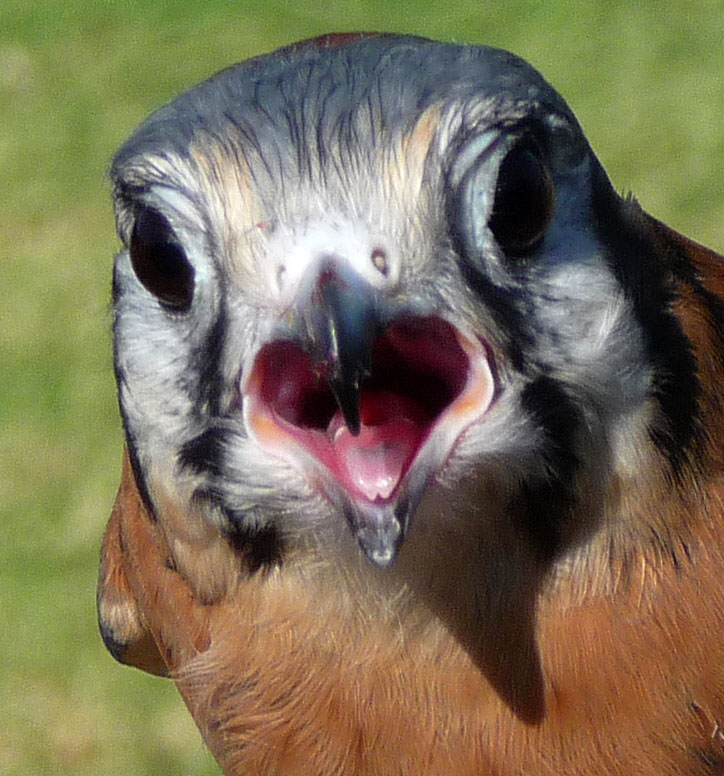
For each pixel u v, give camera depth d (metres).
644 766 1.20
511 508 1.19
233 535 1.20
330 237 1.18
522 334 1.18
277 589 1.20
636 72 2.22
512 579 1.19
